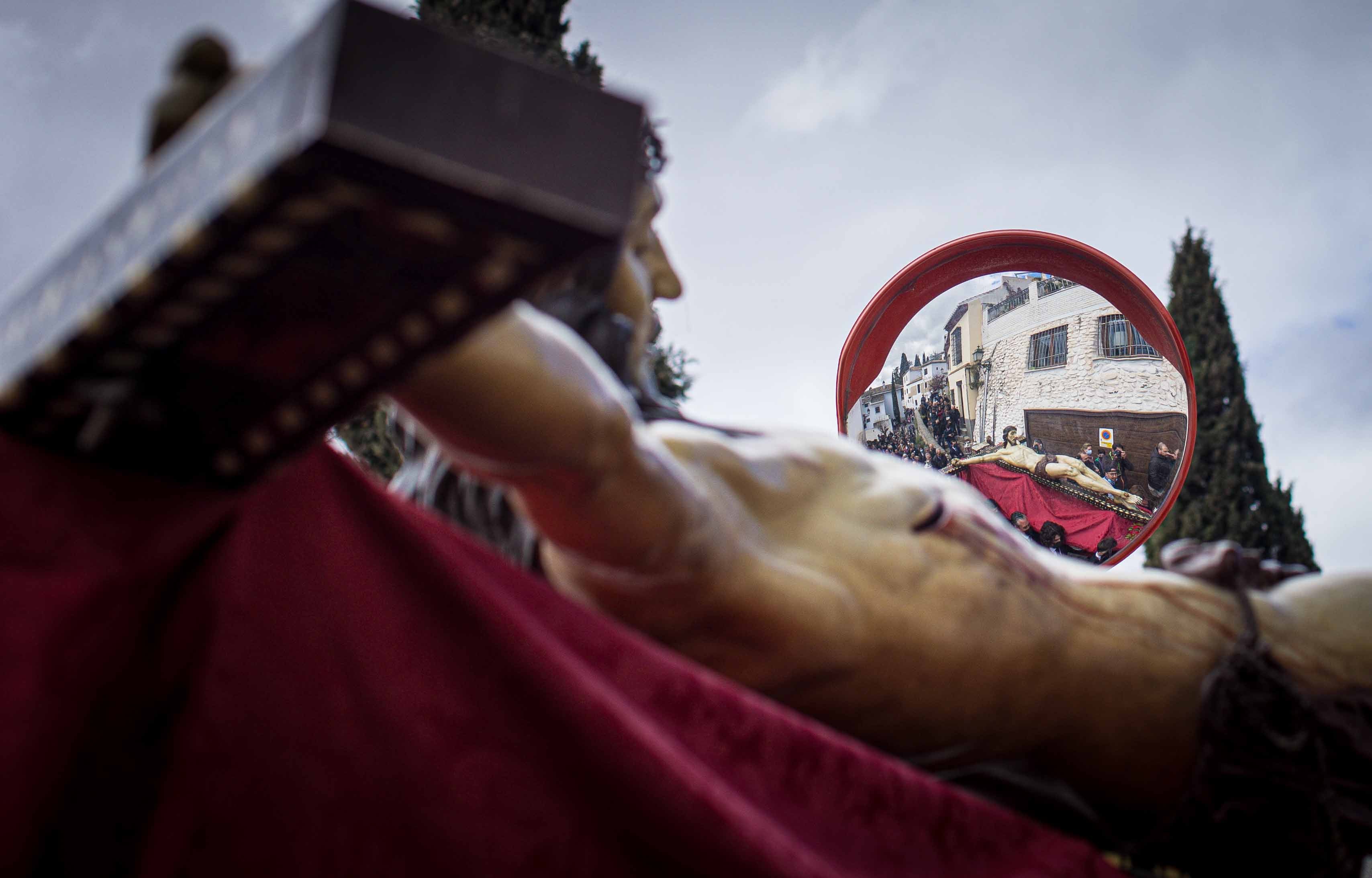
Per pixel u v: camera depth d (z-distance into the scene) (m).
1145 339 6.21
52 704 1.73
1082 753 3.55
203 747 2.00
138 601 1.87
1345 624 3.78
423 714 2.22
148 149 1.65
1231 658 3.62
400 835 2.15
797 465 3.32
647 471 2.47
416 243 1.38
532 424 2.16
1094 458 6.18
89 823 1.95
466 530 3.38
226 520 2.00
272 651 2.13
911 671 3.19
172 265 1.39
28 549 1.69
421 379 2.05
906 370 6.45
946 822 2.94
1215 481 13.52
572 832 2.23
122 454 1.75
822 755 2.74
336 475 2.32
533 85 1.33
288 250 1.38
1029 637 3.36
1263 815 3.51
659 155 3.95
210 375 1.61
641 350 3.72
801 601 2.97
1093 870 3.18
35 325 1.64
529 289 1.44
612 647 2.53
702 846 2.21
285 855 2.06
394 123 1.23
